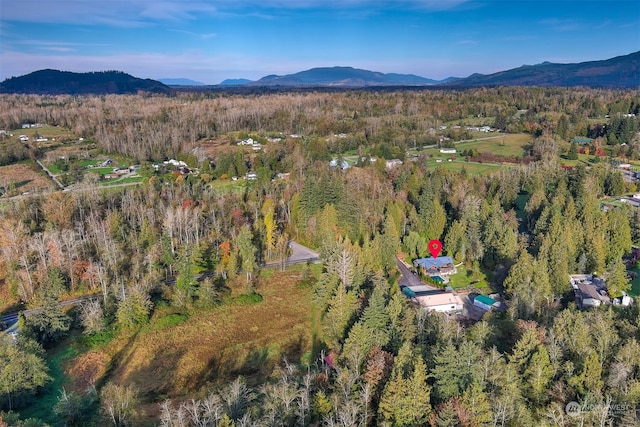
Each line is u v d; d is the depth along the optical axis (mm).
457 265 119250
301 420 54062
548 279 94000
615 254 111875
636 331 68000
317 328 91375
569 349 63719
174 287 102938
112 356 81500
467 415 49781
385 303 81500
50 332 82500
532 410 55469
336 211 127125
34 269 103438
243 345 85812
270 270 117000
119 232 123312
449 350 56562
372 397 58906
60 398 65312
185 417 59250
